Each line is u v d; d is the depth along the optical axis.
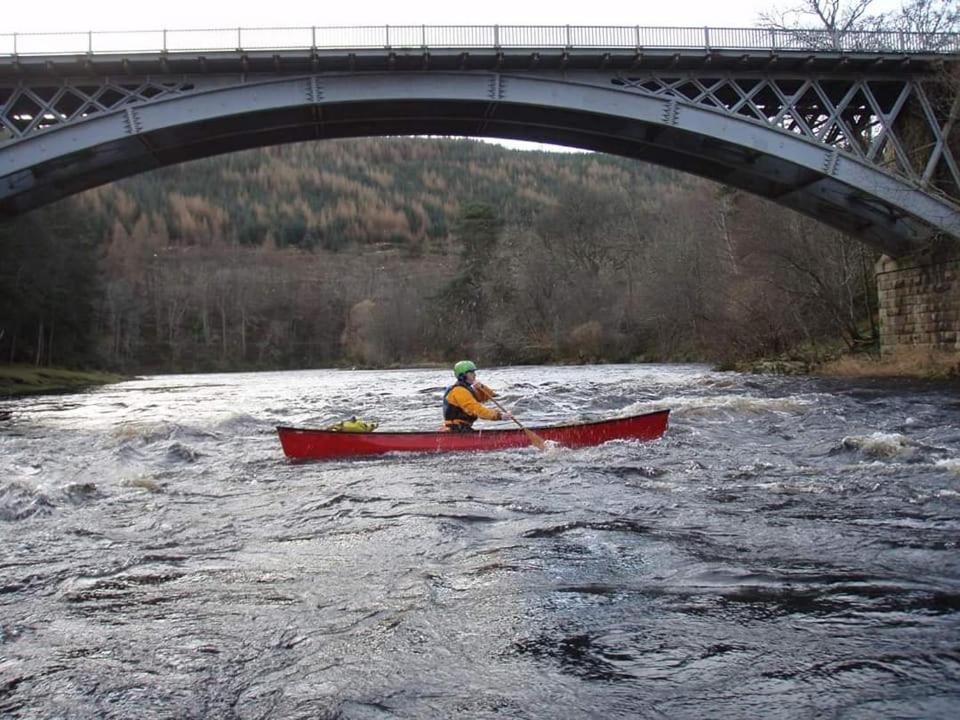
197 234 179.88
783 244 38.34
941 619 4.05
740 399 17.41
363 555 5.59
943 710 3.07
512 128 32.19
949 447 10.42
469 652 3.76
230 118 27.03
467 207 90.00
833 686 3.30
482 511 6.93
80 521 7.04
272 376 69.19
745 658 3.61
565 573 4.97
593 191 90.06
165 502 7.90
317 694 3.37
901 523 6.15
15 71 25.73
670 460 9.62
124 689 3.47
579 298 76.75
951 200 26.73
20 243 53.28
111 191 186.88
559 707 3.18
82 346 69.44
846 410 15.71
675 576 4.89
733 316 43.34
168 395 33.81
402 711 3.19
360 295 122.25
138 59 25.62
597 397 21.30
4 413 23.41
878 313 36.41
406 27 26.48
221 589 4.90
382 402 23.89
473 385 11.61
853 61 27.17
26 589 5.00
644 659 3.62
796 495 7.32
